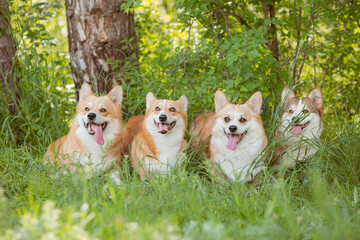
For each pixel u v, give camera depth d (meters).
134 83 6.61
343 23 7.73
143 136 5.36
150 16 9.01
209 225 2.97
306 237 3.24
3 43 6.82
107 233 2.98
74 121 5.31
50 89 6.87
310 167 5.38
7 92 6.77
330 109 8.00
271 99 6.37
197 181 4.17
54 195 3.91
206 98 6.21
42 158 5.48
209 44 6.49
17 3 7.50
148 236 2.87
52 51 9.22
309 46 6.93
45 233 2.92
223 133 5.26
